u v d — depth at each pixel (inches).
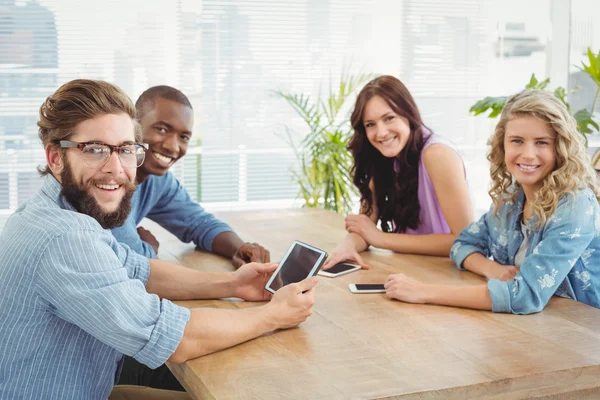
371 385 54.0
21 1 171.2
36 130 175.3
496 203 88.1
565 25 197.2
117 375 67.3
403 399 52.5
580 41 197.2
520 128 78.8
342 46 193.5
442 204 102.0
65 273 55.7
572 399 57.9
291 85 191.2
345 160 176.6
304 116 192.9
